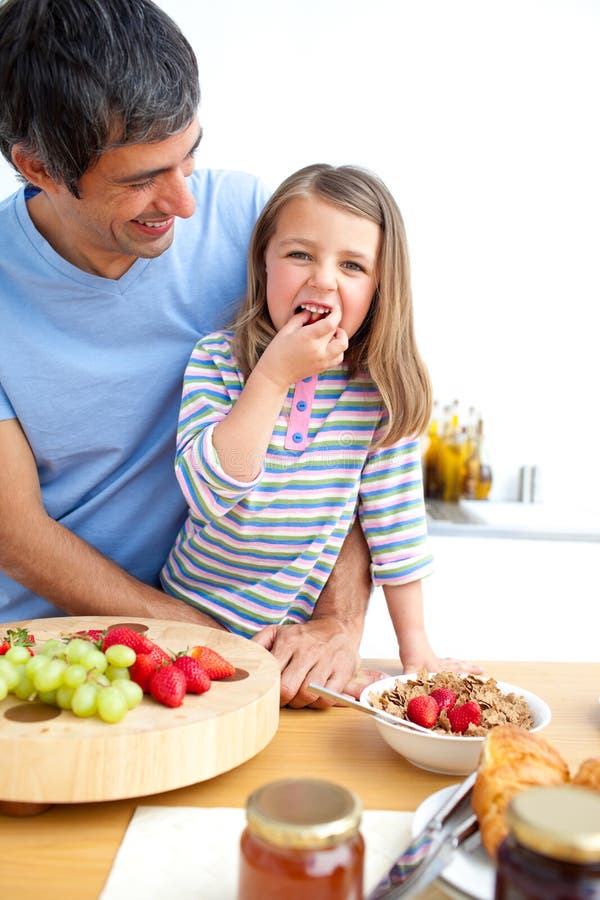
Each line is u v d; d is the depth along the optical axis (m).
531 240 2.85
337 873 0.51
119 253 1.18
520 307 2.90
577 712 1.02
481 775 0.65
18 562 1.22
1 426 1.25
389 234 1.23
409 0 2.64
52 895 0.65
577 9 2.68
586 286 2.89
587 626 2.50
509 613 2.49
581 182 2.80
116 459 1.33
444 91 2.71
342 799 0.54
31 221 1.20
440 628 2.48
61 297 1.23
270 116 2.64
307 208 1.19
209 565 1.31
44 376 1.25
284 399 1.28
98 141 0.92
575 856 0.45
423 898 0.63
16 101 0.94
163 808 0.78
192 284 1.30
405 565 1.31
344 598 1.31
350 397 1.30
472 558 2.50
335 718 1.02
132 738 0.76
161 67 0.91
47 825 0.75
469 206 2.81
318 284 1.18
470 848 0.65
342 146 2.69
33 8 0.91
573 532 2.52
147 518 1.39
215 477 1.14
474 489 2.96
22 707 0.83
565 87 2.73
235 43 2.60
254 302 1.28
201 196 1.34
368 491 1.32
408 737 0.84
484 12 2.66
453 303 2.89
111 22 0.89
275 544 1.28
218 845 0.72
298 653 1.09
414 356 1.29
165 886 0.66
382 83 2.67
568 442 2.98
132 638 0.93
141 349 1.30
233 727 0.82
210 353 1.27
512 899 0.48
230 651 1.01
